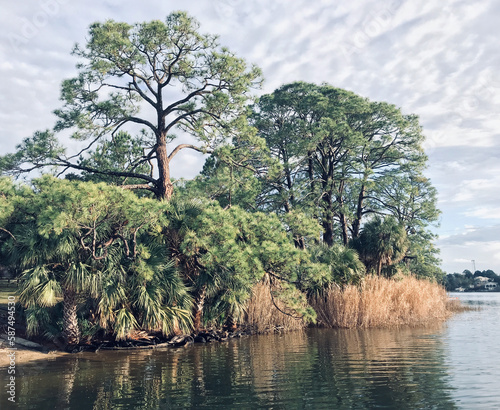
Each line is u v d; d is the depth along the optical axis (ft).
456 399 24.40
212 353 43.98
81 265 45.42
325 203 106.22
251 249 56.39
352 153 112.27
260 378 31.12
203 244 51.85
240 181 80.89
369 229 90.38
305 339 53.42
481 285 400.88
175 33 70.08
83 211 42.37
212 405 24.27
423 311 73.15
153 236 54.60
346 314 65.26
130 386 29.30
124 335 46.96
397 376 30.76
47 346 46.37
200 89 75.72
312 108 107.24
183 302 53.31
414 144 118.52
